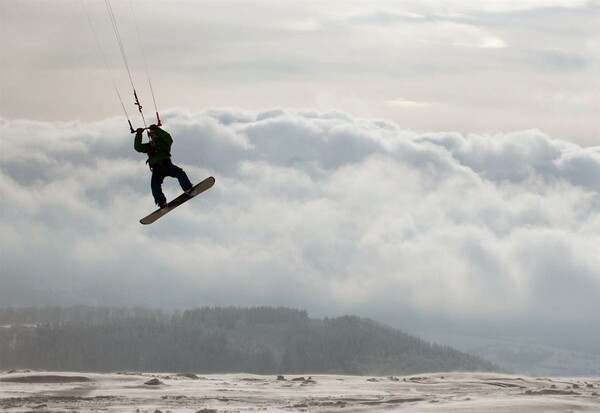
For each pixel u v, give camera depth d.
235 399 34.69
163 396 35.25
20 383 41.28
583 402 30.86
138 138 30.12
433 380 47.34
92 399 33.78
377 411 29.56
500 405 29.86
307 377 49.62
